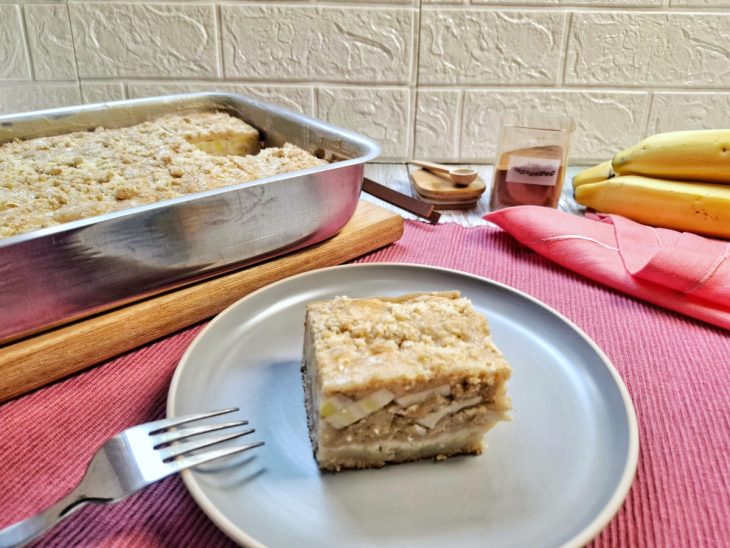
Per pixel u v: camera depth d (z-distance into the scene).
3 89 1.24
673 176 0.99
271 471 0.52
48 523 0.43
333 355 0.53
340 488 0.51
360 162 0.82
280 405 0.59
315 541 0.46
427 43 1.24
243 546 0.42
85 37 1.21
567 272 0.89
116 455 0.49
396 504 0.49
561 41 1.25
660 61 1.27
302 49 1.24
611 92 1.30
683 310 0.78
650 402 0.63
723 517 0.50
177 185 0.84
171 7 1.19
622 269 0.85
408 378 0.50
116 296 0.67
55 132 1.02
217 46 1.23
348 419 0.51
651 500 0.51
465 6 1.21
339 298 0.63
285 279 0.75
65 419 0.58
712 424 0.60
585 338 0.65
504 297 0.74
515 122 1.09
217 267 0.75
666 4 1.21
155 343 0.71
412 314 0.60
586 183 1.11
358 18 1.21
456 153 1.36
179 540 0.47
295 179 0.76
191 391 0.58
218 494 0.48
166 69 1.25
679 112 1.33
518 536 0.46
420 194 1.13
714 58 1.27
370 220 0.92
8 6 1.16
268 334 0.69
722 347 0.72
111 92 1.27
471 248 0.96
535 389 0.61
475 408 0.53
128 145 0.98
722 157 0.94
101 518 0.48
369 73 1.27
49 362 0.62
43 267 0.60
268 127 1.11
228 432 0.55
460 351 0.54
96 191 0.80
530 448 0.55
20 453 0.54
